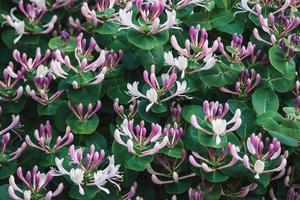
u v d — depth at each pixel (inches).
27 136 43.3
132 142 41.1
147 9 43.8
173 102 43.8
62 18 51.2
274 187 45.5
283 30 45.3
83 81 43.2
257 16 46.7
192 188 43.9
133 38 44.1
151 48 43.9
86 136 44.7
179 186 43.5
